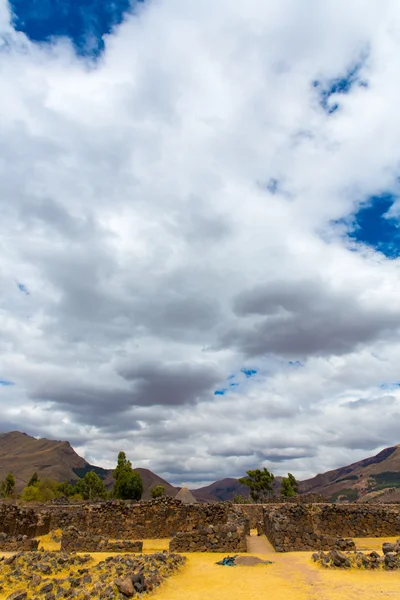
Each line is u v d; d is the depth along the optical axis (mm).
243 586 17641
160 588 17203
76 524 37188
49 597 15586
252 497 80688
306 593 16156
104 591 15656
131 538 35938
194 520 36719
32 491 78312
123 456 77562
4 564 19891
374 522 33406
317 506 34750
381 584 17062
